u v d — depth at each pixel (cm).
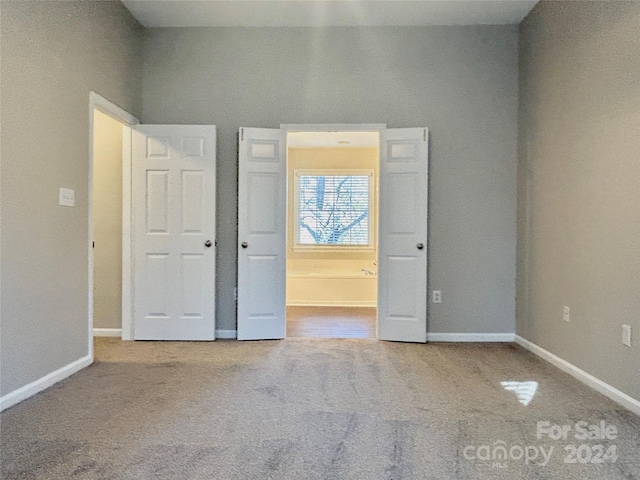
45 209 277
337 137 633
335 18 401
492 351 376
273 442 206
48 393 268
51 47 281
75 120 309
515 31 409
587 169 296
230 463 187
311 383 289
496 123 412
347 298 615
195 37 418
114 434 213
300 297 619
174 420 230
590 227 292
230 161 419
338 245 721
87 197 325
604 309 276
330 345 393
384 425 226
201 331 404
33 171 265
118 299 416
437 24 410
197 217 403
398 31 414
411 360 347
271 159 410
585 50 298
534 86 375
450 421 231
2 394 241
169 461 188
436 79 413
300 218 726
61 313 295
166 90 419
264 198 410
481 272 414
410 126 414
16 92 249
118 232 414
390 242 410
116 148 413
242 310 407
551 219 346
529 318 384
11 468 182
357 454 196
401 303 408
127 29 387
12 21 246
